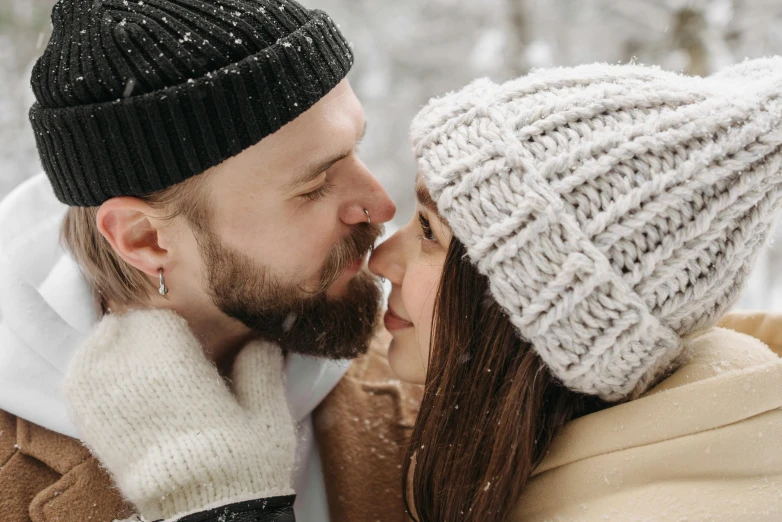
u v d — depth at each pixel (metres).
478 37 4.60
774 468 0.85
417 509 1.09
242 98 0.94
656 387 0.97
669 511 0.83
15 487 1.04
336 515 1.22
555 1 4.15
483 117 0.93
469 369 1.01
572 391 0.99
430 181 0.94
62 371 1.10
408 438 1.32
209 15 0.96
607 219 0.83
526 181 0.85
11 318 1.10
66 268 1.28
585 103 0.89
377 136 4.80
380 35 4.80
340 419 1.33
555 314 0.86
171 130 0.95
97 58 0.94
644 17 3.81
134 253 1.11
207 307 1.20
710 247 0.86
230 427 1.01
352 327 1.25
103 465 1.02
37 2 3.78
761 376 0.88
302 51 0.99
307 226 1.10
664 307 0.87
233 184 1.02
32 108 1.07
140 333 1.08
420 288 1.09
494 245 0.89
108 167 0.99
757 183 0.84
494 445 0.96
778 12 3.58
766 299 3.13
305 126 1.01
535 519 0.94
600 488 0.91
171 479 0.95
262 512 0.96
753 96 0.84
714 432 0.88
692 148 0.83
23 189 1.38
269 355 1.19
